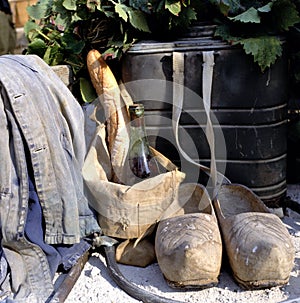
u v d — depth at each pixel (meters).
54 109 1.15
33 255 1.09
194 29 1.33
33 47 1.46
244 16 1.26
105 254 1.19
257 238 1.03
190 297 1.04
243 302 1.01
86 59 1.40
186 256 1.01
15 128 1.07
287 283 1.06
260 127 1.32
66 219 1.13
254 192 1.36
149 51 1.29
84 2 1.34
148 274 1.14
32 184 1.15
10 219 1.06
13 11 2.69
